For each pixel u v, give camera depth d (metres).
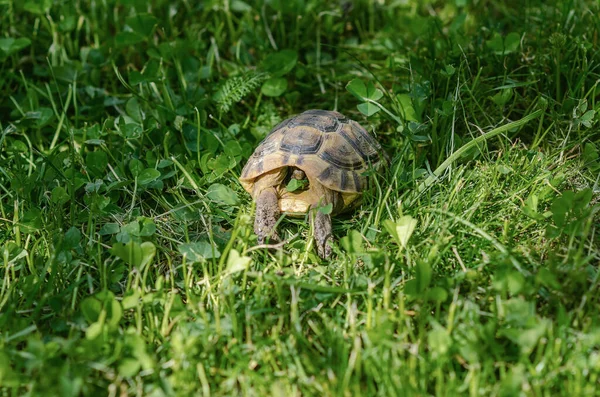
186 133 0.99
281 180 0.88
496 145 0.96
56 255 0.83
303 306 0.81
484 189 0.90
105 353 0.77
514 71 1.02
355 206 0.90
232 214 0.91
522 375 0.73
